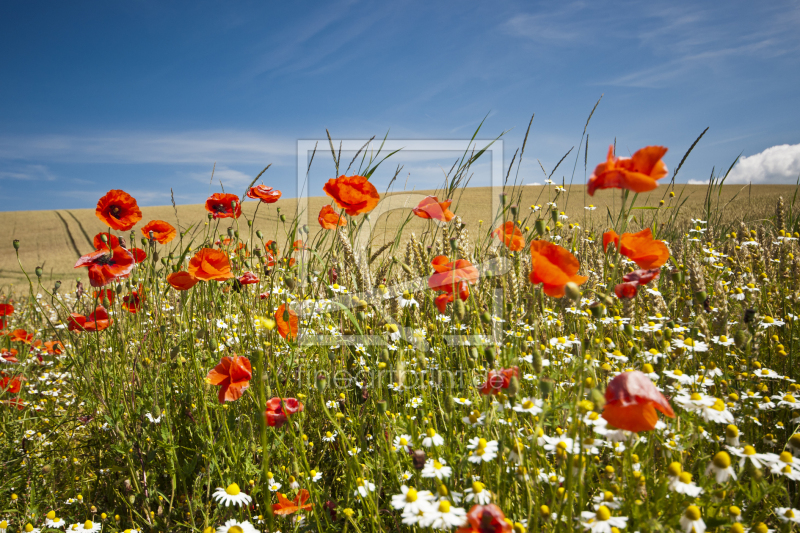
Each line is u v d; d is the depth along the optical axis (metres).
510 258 2.71
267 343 2.72
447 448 1.72
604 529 1.28
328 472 2.34
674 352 2.08
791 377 2.34
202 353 2.90
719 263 3.82
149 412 2.48
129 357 2.97
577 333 2.74
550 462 1.77
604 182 1.33
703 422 1.81
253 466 2.13
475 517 1.18
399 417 1.98
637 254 1.82
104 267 2.58
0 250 30.36
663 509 1.38
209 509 2.15
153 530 2.09
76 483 2.63
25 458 2.66
